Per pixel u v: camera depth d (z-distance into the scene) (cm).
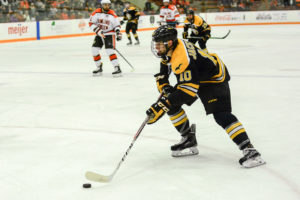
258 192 393
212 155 509
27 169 471
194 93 438
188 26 1418
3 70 1398
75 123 685
